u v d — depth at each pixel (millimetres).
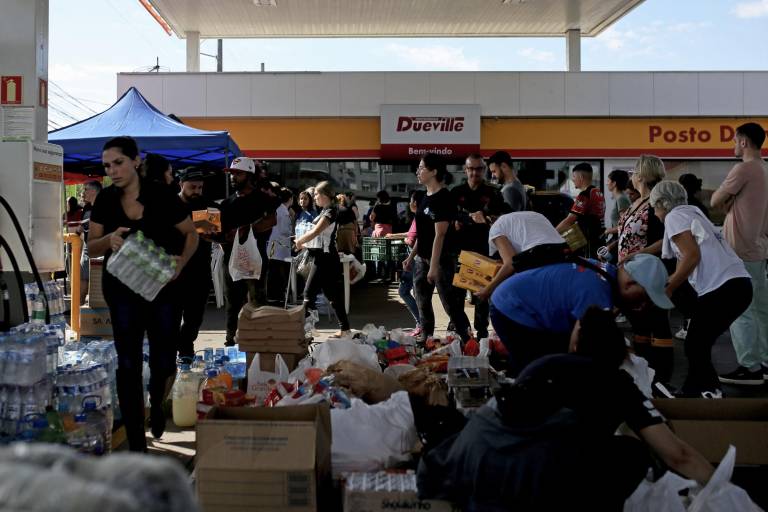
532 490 2783
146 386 5617
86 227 10383
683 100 16922
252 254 7328
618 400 2865
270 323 5609
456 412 4145
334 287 8750
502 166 7785
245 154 16859
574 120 16984
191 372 5398
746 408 3635
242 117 16797
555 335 3896
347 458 3684
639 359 4305
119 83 16656
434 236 7020
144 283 4129
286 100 16766
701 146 16969
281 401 4105
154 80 16672
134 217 4383
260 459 3244
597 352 2980
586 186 8297
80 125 10875
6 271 5703
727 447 3473
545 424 2832
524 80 16906
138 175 4438
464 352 6043
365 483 3205
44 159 6184
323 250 8719
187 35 19422
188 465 4410
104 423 4336
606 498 2812
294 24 18797
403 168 17031
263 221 7434
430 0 16969
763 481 3436
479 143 16797
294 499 3219
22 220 5930
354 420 3760
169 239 4414
